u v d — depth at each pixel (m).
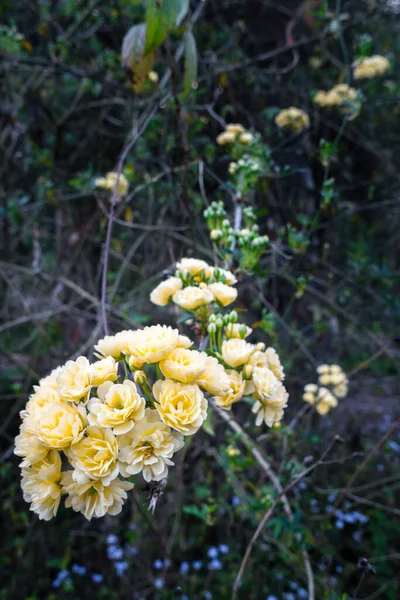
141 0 2.78
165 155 2.46
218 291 1.17
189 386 0.85
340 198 3.64
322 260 2.63
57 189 3.14
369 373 3.86
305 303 3.16
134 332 0.94
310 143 3.01
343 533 3.16
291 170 2.08
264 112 3.02
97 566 3.05
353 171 3.89
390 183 4.02
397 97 3.52
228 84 2.98
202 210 2.71
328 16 2.80
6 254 3.33
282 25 3.16
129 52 1.67
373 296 3.23
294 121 2.62
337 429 3.09
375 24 3.48
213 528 2.95
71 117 3.35
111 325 2.60
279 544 2.04
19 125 3.47
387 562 2.98
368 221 4.43
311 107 3.12
